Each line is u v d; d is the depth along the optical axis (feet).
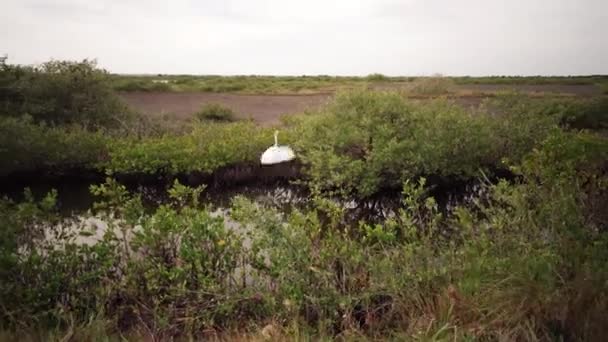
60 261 12.59
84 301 12.37
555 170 15.11
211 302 12.06
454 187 28.50
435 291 11.29
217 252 12.91
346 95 30.37
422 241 13.58
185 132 39.99
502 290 10.43
